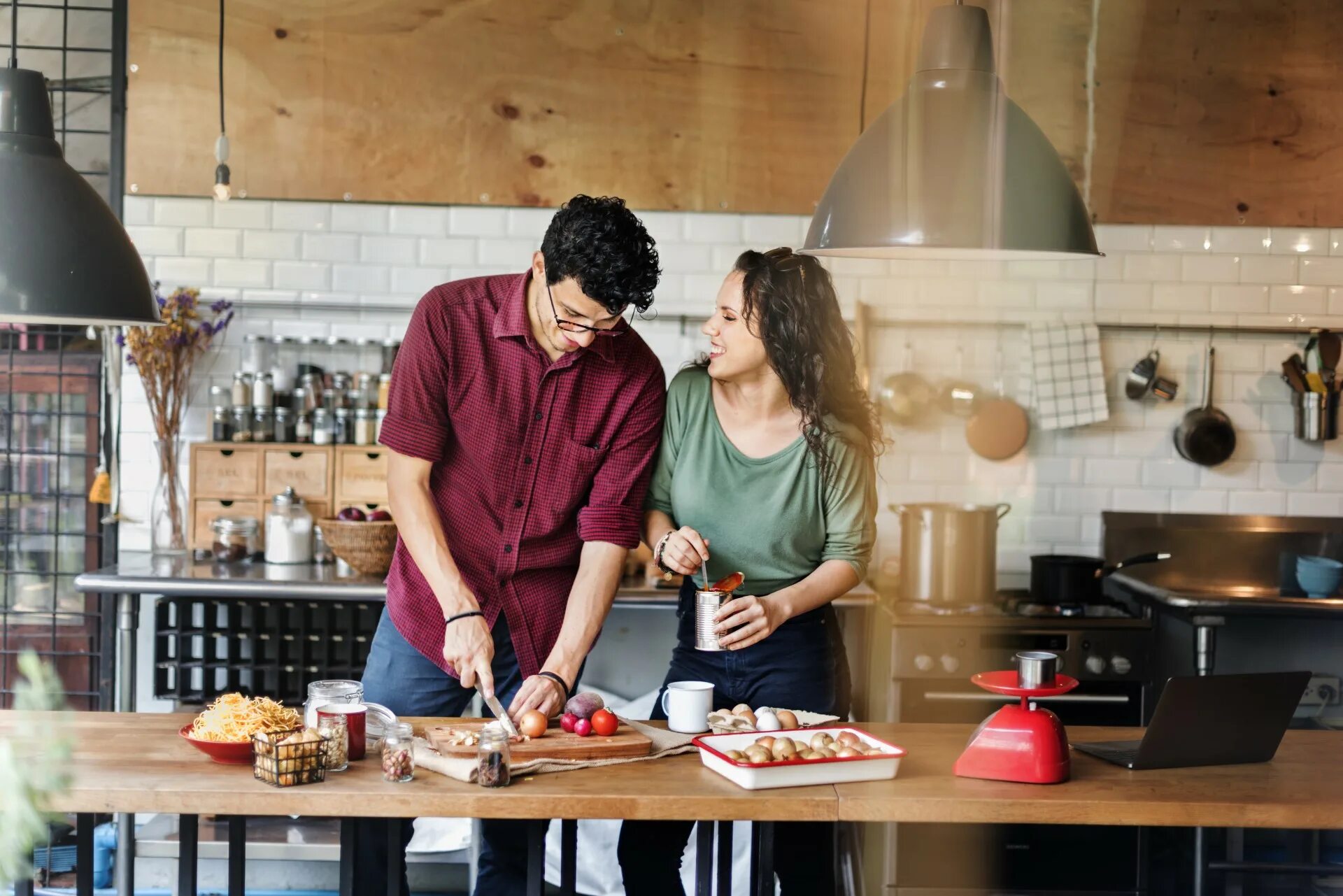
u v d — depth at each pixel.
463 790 2.07
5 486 4.81
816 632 2.77
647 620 4.79
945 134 0.72
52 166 2.61
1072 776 2.09
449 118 4.84
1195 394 3.35
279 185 4.83
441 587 2.70
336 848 4.04
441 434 2.81
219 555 4.46
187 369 4.65
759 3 4.81
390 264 4.86
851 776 2.15
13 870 0.85
